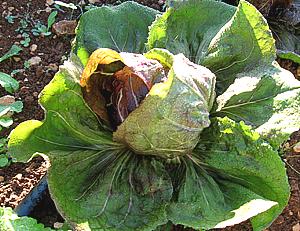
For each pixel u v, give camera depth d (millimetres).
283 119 566
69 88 531
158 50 561
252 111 582
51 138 561
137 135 530
